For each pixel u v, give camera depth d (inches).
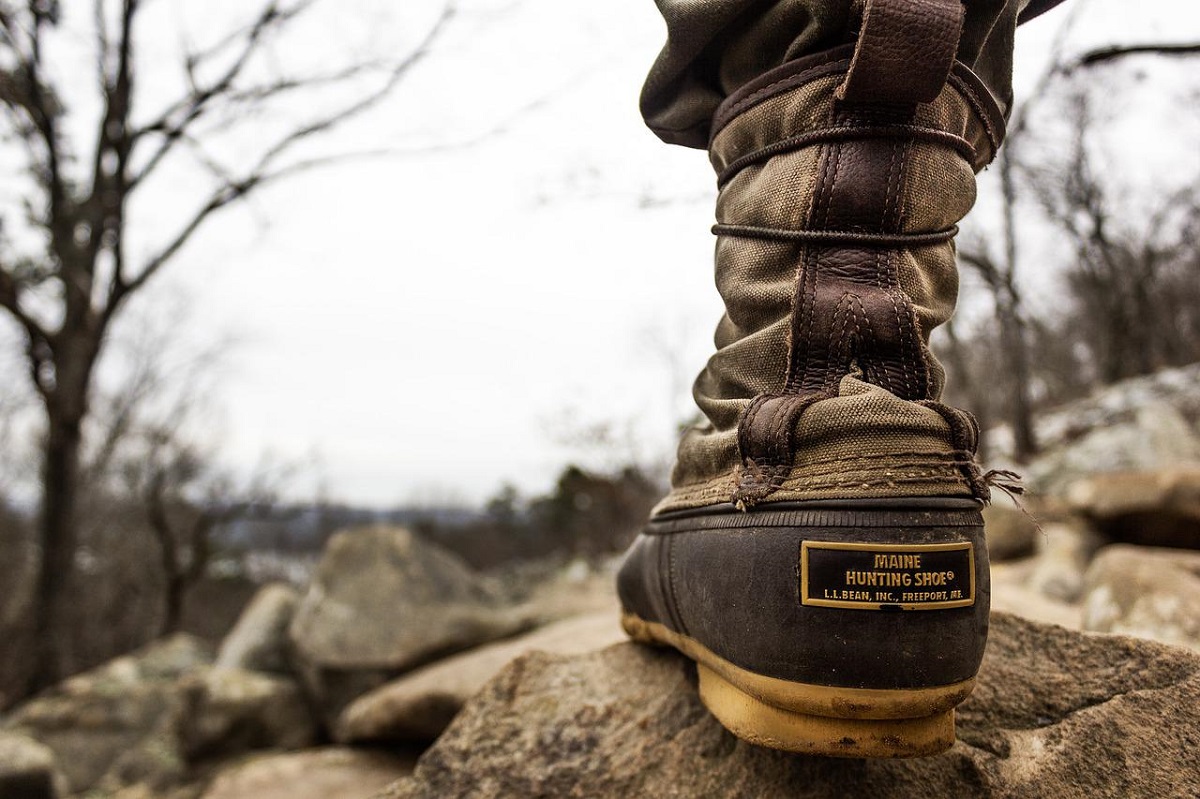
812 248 10.4
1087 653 13.7
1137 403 122.8
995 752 12.4
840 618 9.0
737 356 11.4
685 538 11.6
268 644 49.2
